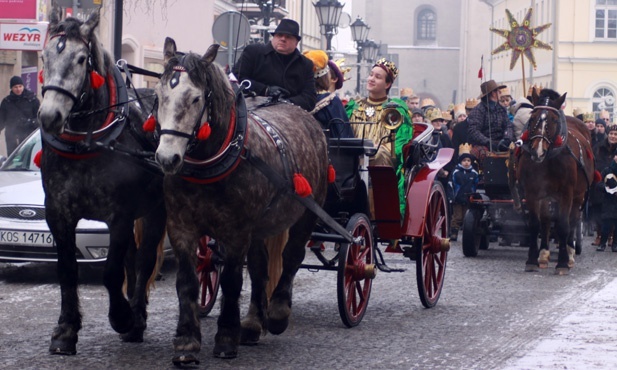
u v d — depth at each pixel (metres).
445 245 10.98
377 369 7.85
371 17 95.50
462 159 18.64
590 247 18.61
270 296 8.99
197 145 7.45
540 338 9.14
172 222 7.68
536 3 63.53
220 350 7.96
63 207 8.02
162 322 9.51
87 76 7.73
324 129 10.20
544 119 13.98
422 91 94.31
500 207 16.39
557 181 14.04
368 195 10.30
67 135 7.80
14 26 19.06
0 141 22.33
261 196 7.87
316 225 9.86
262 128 8.21
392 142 10.52
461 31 89.06
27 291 11.14
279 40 10.05
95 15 7.76
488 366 8.00
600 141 21.23
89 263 11.47
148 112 8.59
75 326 8.06
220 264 9.95
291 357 8.17
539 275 13.77
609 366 8.07
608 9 58.25
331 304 10.85
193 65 7.25
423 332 9.38
